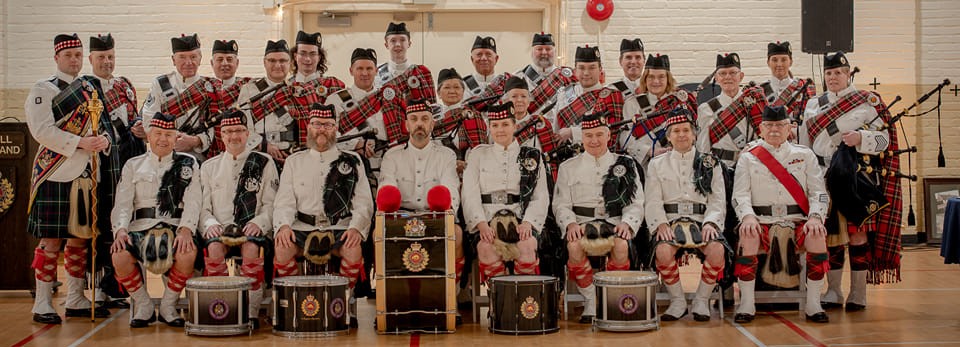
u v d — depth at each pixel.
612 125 6.20
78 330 5.69
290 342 5.31
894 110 10.11
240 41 10.01
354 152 6.01
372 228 6.07
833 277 6.38
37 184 5.96
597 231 5.78
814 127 6.42
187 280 5.55
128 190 5.84
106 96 6.43
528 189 5.89
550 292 5.53
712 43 10.05
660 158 6.04
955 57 10.07
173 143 5.90
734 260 5.96
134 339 5.42
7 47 9.98
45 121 5.88
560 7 10.02
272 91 6.57
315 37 6.84
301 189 5.85
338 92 6.62
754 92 6.58
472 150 6.01
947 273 7.98
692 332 5.55
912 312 6.20
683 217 5.94
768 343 5.26
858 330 5.61
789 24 10.02
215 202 5.93
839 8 9.05
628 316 5.54
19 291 7.27
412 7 10.01
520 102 6.36
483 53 7.10
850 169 6.10
